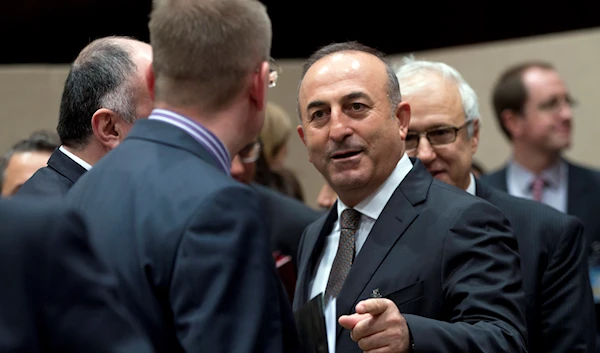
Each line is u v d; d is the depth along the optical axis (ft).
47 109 25.09
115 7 26.53
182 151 7.95
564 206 22.93
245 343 7.16
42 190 10.10
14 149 16.15
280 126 20.08
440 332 9.12
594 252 21.62
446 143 13.23
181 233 7.39
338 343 10.34
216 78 8.09
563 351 12.32
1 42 26.13
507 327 9.64
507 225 10.66
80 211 7.89
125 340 6.57
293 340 7.86
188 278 7.25
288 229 16.56
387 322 8.91
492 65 29.22
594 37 28.12
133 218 7.64
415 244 10.44
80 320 6.38
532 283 12.51
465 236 10.24
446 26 29.86
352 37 29.84
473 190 13.74
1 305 6.15
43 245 6.32
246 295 7.33
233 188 7.62
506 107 23.81
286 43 29.53
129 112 10.44
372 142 10.79
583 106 28.43
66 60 26.48
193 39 8.03
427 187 10.95
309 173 28.89
